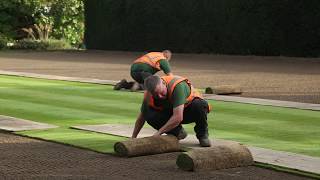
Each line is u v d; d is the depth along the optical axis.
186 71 34.28
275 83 26.88
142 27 57.72
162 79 11.54
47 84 26.08
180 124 12.15
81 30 69.19
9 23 66.00
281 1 46.34
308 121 15.80
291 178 9.73
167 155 11.30
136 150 11.13
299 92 23.05
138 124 12.09
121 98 20.78
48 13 67.12
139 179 9.59
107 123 15.20
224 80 28.45
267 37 47.59
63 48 65.31
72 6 67.44
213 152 10.30
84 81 27.36
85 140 12.80
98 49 62.75
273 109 18.09
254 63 42.12
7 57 50.12
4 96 21.30
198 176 9.80
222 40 50.97
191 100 11.91
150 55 21.05
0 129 14.12
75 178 9.64
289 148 12.20
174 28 54.66
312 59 44.38
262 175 9.91
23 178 9.62
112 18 60.72
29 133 13.65
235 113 17.27
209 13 51.69
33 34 67.50
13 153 11.52
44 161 10.85
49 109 17.88
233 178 9.70
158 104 11.75
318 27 44.44
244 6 48.91
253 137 13.44
